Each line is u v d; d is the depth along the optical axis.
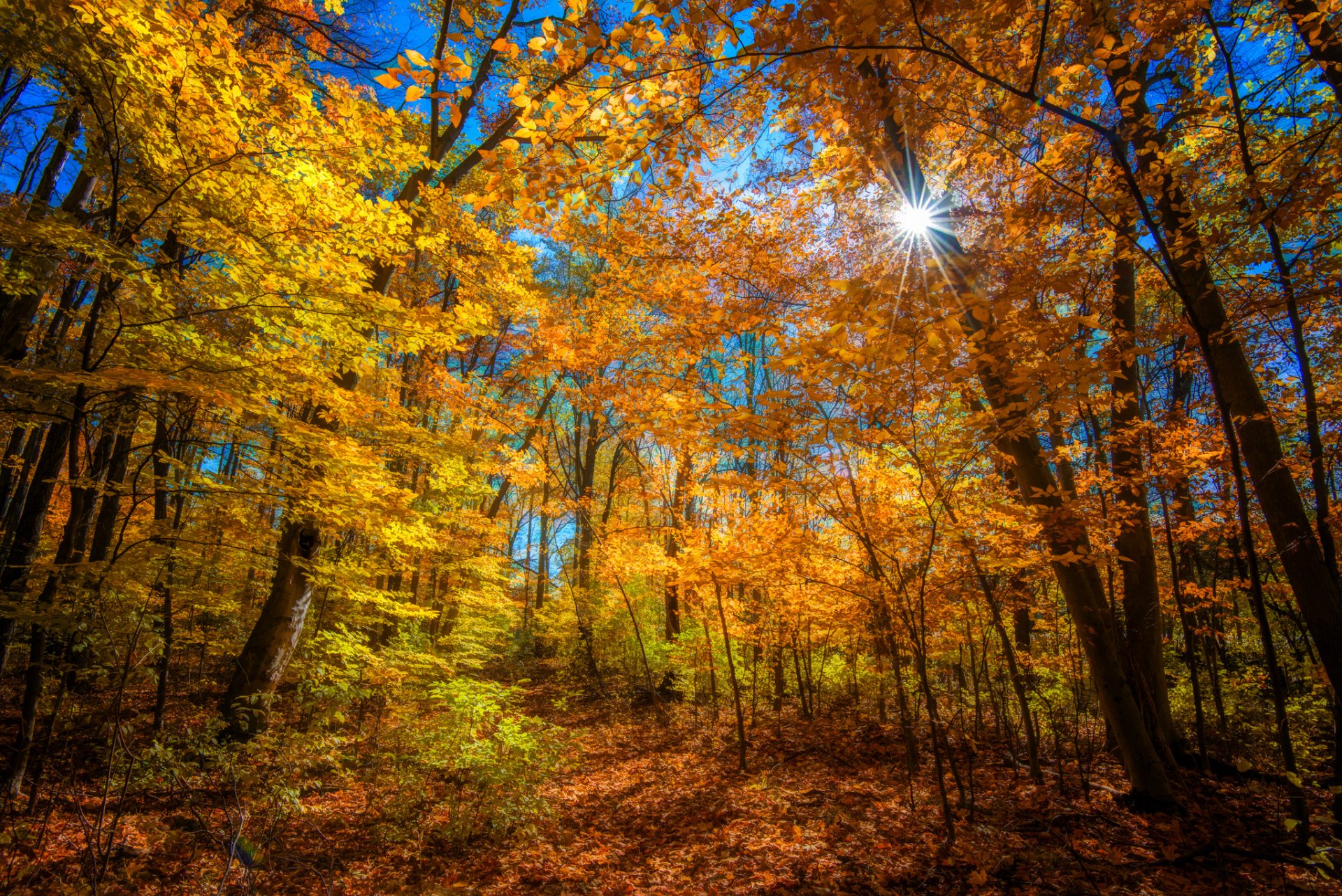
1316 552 5.05
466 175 11.56
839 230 7.28
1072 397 3.56
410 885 5.15
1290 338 5.73
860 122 4.48
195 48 4.08
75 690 8.59
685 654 12.62
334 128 5.09
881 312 2.93
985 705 10.38
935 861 4.94
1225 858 4.66
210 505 6.86
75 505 6.88
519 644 20.20
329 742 5.84
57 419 5.04
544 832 6.30
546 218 3.53
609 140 3.25
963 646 10.04
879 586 6.20
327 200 4.86
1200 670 9.97
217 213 4.83
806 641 10.71
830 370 3.67
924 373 3.99
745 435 5.11
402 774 6.50
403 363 12.21
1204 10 3.71
